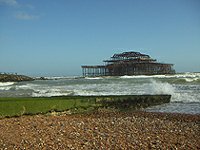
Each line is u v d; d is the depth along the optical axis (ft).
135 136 38.75
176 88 120.98
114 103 73.31
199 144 34.55
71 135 39.65
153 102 82.33
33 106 59.93
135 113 66.49
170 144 34.47
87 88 143.43
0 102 56.54
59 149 32.83
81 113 66.85
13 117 57.21
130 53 388.16
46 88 156.66
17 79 317.22
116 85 163.22
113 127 45.55
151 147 33.19
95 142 35.58
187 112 67.36
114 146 33.71
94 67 385.70
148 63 355.56
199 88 120.57
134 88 132.77
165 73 368.48
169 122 50.75
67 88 148.97
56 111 63.16
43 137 38.65
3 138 38.60
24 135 40.19
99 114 65.16
